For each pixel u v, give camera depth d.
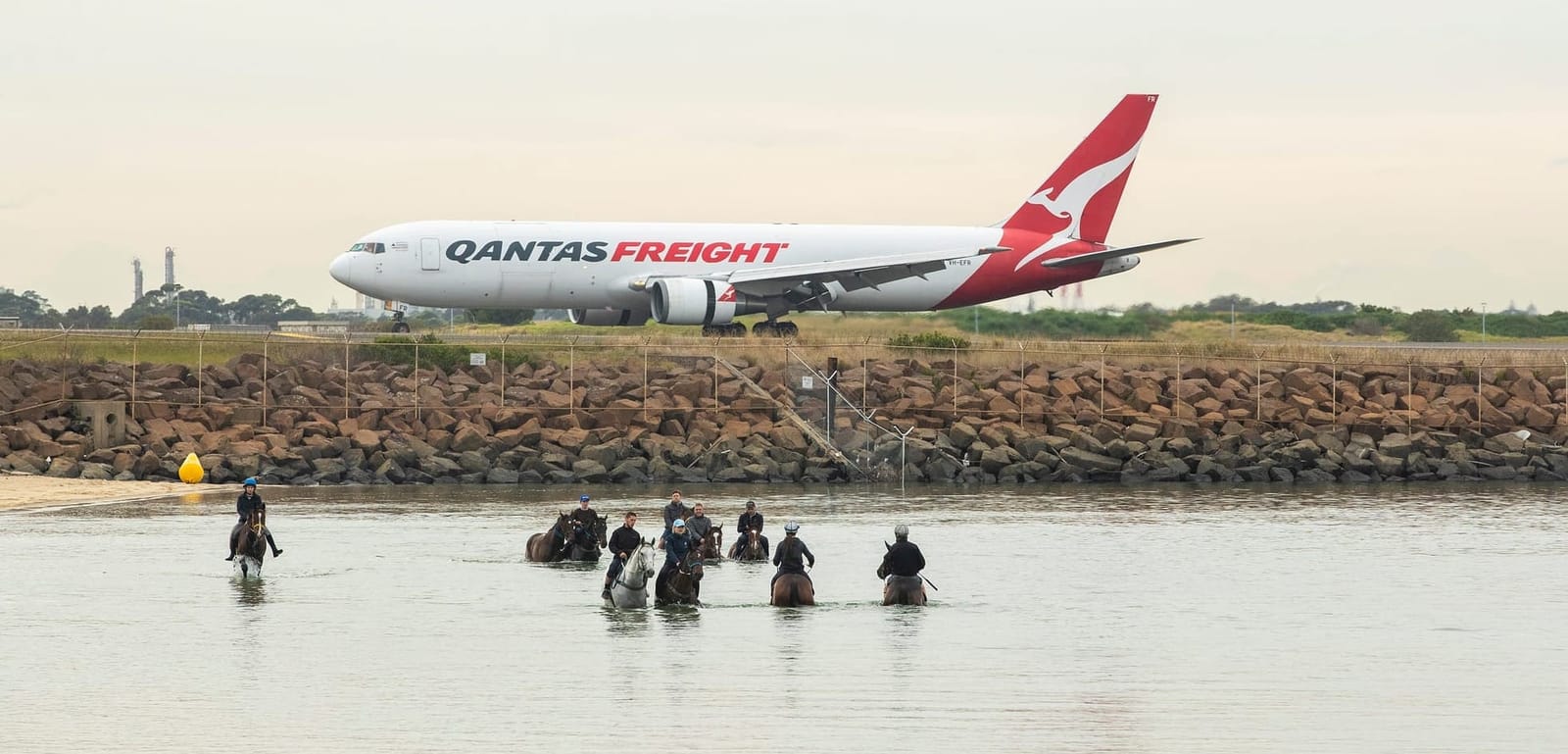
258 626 45.22
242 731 33.53
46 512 71.31
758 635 44.41
